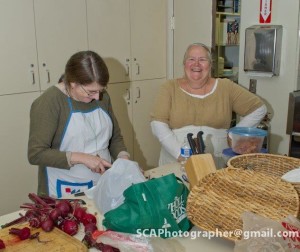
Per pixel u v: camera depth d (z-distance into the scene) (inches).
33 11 95.6
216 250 43.4
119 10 116.4
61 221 47.1
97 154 71.0
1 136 95.3
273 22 98.7
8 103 95.1
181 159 65.7
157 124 80.7
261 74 102.2
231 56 138.0
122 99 123.9
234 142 63.2
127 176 51.6
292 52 97.3
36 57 98.4
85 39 108.7
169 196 44.7
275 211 40.9
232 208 42.1
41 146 63.7
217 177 46.6
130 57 123.4
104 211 50.6
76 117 66.9
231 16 132.3
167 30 133.3
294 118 97.3
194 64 79.7
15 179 100.3
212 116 81.5
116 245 42.4
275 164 55.5
